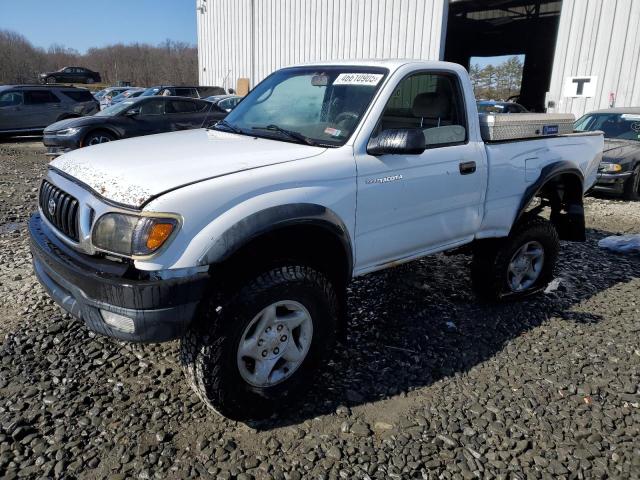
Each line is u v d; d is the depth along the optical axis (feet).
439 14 55.62
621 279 16.90
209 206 8.00
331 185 9.52
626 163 29.25
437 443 8.86
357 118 10.43
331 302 9.77
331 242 9.84
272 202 8.60
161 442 8.59
